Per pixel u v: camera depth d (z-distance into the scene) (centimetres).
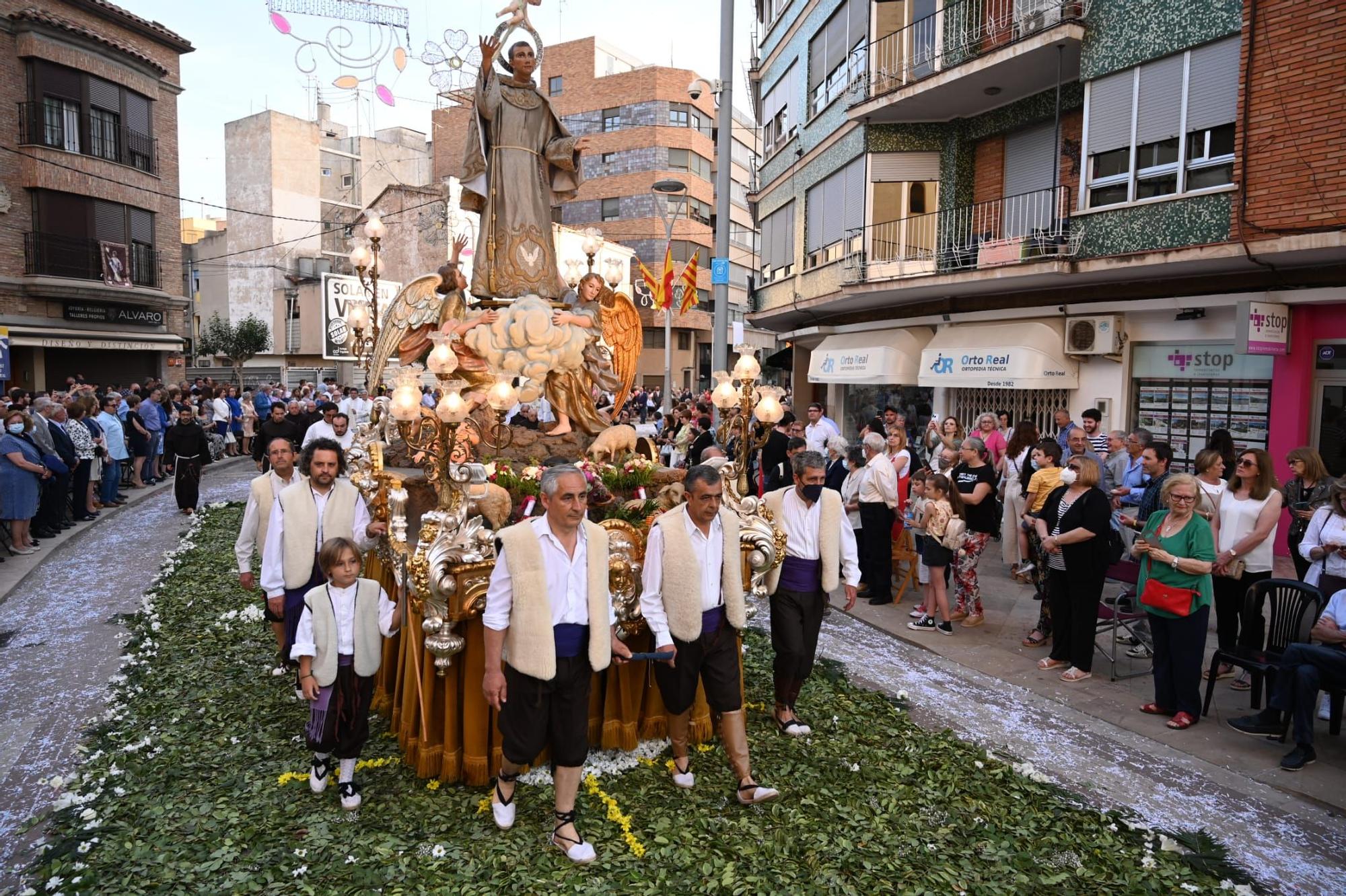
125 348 2584
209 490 1714
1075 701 658
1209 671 714
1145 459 779
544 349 739
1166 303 1183
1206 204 1119
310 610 445
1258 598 621
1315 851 451
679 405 1673
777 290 2277
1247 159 1048
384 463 729
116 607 870
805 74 2097
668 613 472
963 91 1463
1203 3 1116
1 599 878
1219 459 726
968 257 1490
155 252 2711
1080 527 687
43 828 444
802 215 2106
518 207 781
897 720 604
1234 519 694
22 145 2311
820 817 464
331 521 541
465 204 809
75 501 1298
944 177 1638
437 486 476
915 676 716
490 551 463
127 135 2594
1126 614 721
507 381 569
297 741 539
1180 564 598
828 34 1923
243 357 3875
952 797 490
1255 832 469
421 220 3388
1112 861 427
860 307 1820
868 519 927
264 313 4234
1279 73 1012
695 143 4631
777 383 3912
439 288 789
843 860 422
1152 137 1191
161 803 457
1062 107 1405
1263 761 554
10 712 602
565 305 791
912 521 848
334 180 4597
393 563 530
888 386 1889
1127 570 758
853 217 1742
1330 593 624
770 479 1132
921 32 1584
